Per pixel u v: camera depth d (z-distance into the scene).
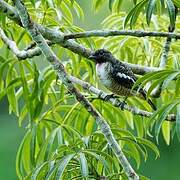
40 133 12.37
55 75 12.27
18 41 12.47
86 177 10.51
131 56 13.27
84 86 12.20
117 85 12.97
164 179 21.38
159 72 10.09
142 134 13.09
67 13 13.14
